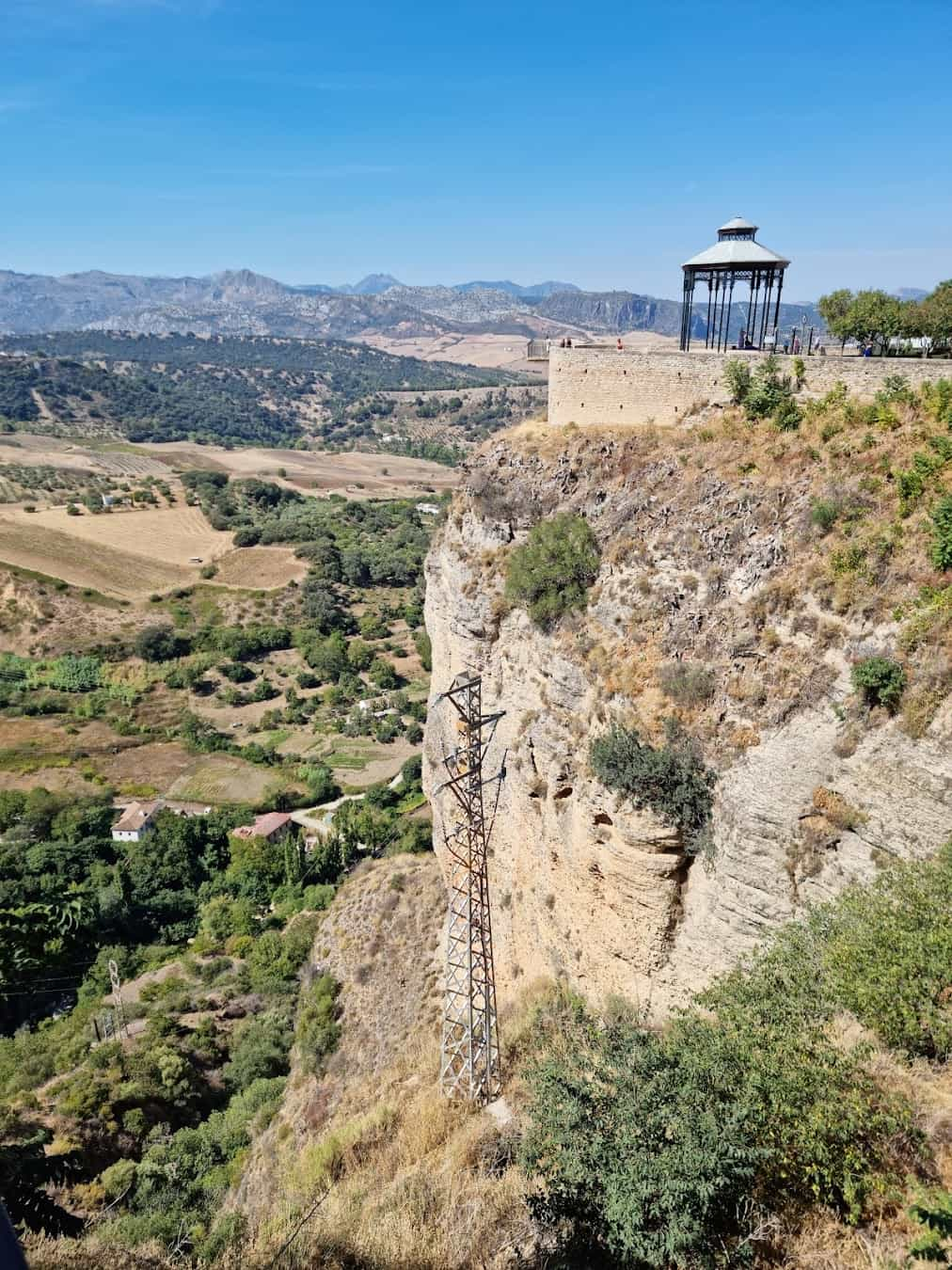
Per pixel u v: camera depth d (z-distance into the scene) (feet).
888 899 46.01
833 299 92.32
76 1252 38.14
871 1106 36.42
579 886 77.66
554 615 82.89
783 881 59.72
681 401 90.58
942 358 76.64
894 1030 40.45
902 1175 36.01
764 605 65.21
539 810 86.94
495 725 94.02
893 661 55.67
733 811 62.23
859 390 76.95
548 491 90.89
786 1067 37.35
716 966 64.85
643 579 75.77
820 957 46.06
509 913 94.38
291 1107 113.80
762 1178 37.27
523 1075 52.08
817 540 65.16
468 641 96.48
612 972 75.10
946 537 56.80
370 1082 96.02
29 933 34.14
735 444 78.74
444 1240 40.63
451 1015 95.50
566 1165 38.42
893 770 54.44
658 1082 39.27
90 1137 116.98
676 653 69.72
